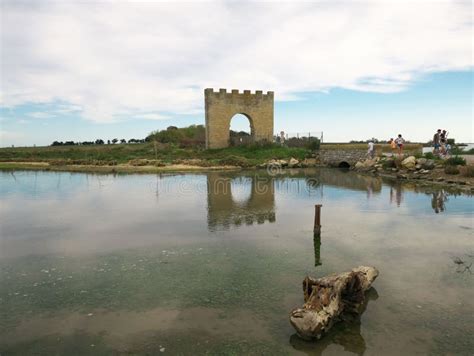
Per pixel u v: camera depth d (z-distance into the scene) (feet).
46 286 26.78
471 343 18.90
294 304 23.34
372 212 50.57
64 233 40.93
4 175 107.14
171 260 31.81
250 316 21.94
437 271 28.43
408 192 67.72
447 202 56.65
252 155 136.56
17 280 27.91
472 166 77.05
